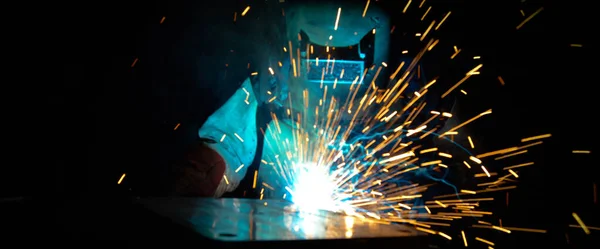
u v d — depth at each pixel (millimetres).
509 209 2291
